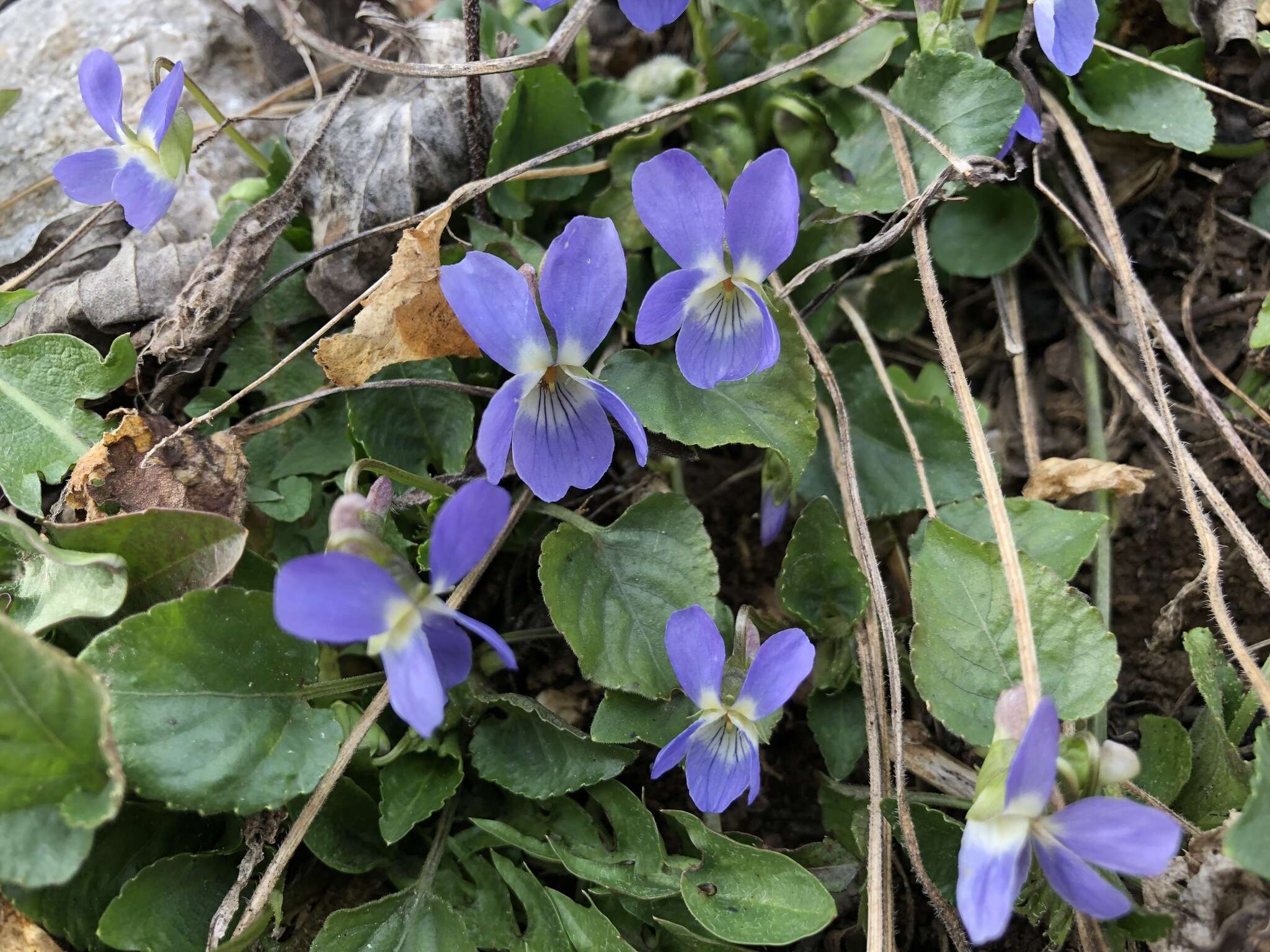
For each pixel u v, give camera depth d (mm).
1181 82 124
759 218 90
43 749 79
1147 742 100
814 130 130
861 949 102
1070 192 128
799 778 116
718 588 105
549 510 110
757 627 110
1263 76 125
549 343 88
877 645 105
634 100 135
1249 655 92
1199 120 121
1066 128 125
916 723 111
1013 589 91
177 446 103
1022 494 123
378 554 80
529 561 121
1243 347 122
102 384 108
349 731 100
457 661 87
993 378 133
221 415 114
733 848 95
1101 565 113
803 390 106
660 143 135
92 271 123
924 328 136
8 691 77
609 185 128
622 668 101
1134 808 71
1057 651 93
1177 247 128
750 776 90
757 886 94
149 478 102
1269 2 123
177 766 84
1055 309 133
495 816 106
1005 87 112
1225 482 118
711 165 133
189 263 121
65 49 147
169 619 87
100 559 90
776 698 88
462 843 103
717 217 91
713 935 96
